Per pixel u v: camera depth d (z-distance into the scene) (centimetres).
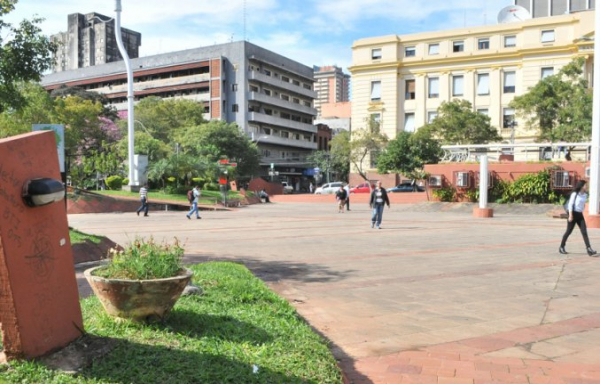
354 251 1158
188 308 489
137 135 4838
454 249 1189
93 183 4341
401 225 1931
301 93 8806
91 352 351
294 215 2725
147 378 318
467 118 4203
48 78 9688
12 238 316
